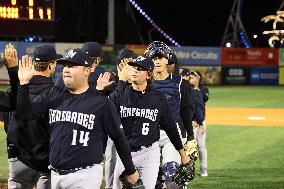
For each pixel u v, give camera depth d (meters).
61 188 6.28
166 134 8.59
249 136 18.77
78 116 6.12
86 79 6.25
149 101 7.77
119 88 8.09
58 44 42.88
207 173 12.73
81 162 6.13
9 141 7.07
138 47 44.78
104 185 11.16
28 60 6.34
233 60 49.06
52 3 36.53
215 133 19.44
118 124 6.32
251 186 11.45
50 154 6.27
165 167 8.51
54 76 8.66
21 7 35.88
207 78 48.69
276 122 22.89
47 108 6.33
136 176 6.56
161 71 8.99
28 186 7.31
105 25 56.66
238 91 41.03
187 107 9.02
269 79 49.72
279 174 12.66
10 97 6.60
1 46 41.12
